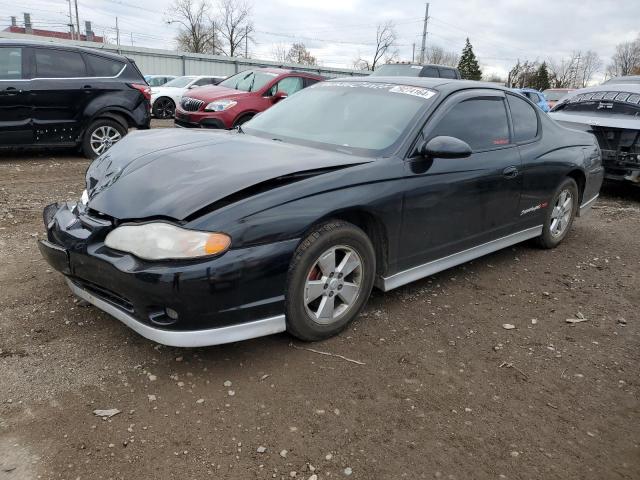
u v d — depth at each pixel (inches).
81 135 328.2
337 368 114.7
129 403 99.4
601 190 346.3
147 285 98.1
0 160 322.3
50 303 135.2
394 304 148.7
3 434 90.0
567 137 203.8
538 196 185.6
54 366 109.2
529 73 2807.6
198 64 1304.1
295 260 112.0
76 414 95.7
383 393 107.3
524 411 105.6
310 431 95.0
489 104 166.4
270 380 108.7
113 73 336.8
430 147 132.3
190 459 87.0
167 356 115.0
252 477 84.2
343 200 117.4
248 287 104.0
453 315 145.2
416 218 136.6
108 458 86.2
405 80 164.2
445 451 92.7
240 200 105.3
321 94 168.9
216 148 128.3
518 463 91.3
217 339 104.2
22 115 303.9
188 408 99.0
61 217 120.6
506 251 205.5
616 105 313.1
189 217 100.5
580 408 108.0
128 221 105.8
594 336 139.6
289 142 145.6
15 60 301.9
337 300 127.2
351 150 136.9
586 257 205.0
